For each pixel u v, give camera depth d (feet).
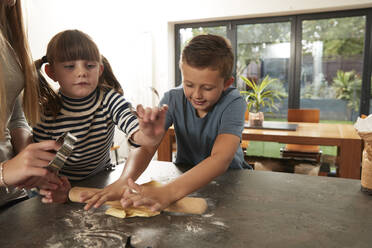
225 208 2.21
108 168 3.24
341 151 6.93
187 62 2.69
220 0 13.07
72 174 2.95
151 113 1.96
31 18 9.71
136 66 14.17
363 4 11.44
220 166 2.63
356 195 2.45
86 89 2.42
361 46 12.32
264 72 13.75
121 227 1.93
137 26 14.07
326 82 12.98
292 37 13.08
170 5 13.71
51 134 2.65
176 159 4.03
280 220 2.01
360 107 12.66
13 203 2.56
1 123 2.03
